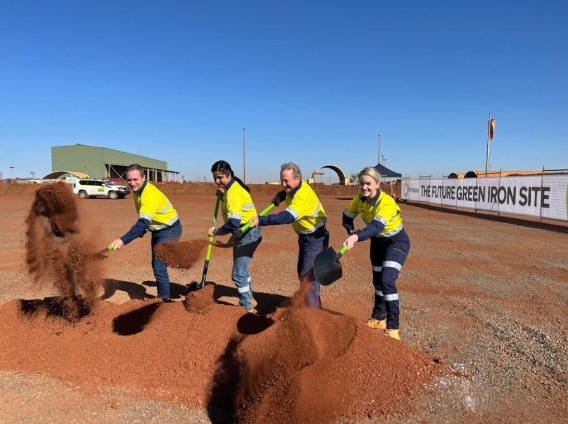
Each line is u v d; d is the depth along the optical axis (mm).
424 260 8492
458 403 3119
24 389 3309
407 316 5055
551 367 3727
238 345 3408
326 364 3176
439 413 3002
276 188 49750
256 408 2871
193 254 4609
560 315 5137
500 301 5715
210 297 4039
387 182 44938
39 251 4219
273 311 5246
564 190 13641
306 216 4223
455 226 14734
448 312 5227
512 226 14742
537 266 7980
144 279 6789
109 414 2996
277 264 8117
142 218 4496
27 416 2949
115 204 26906
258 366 3180
